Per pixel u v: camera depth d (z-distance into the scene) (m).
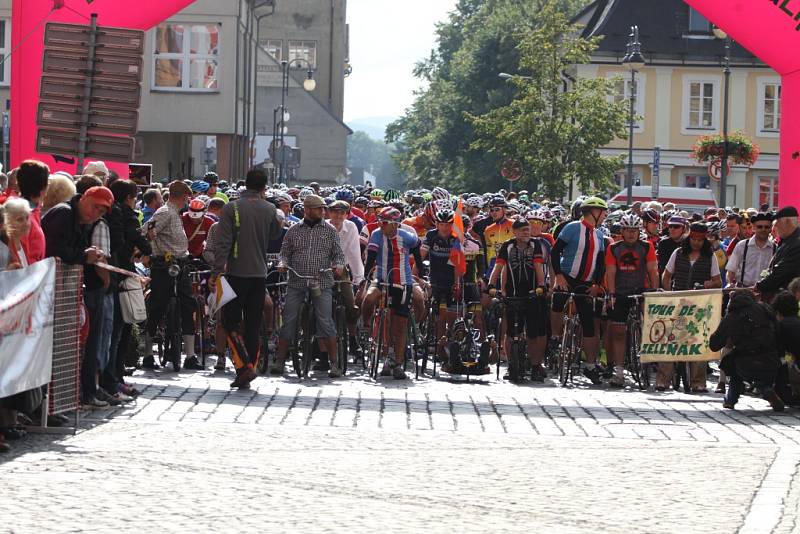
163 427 13.64
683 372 19.69
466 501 10.15
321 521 9.23
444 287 20.52
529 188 77.88
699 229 20.12
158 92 57.09
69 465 11.28
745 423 15.76
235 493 10.22
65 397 13.46
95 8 21.17
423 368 20.95
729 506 10.16
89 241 14.27
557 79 62.94
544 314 20.14
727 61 55.38
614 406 17.17
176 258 19.34
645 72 80.56
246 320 17.62
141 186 23.66
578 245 19.98
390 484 10.80
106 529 8.85
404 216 24.53
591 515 9.72
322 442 13.02
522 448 13.06
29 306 12.30
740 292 17.22
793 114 23.06
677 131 80.50
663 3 81.62
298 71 111.56
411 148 125.31
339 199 23.64
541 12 63.47
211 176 26.02
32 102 21.45
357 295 20.98
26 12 21.23
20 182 12.69
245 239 17.41
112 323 15.02
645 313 19.36
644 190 61.34
